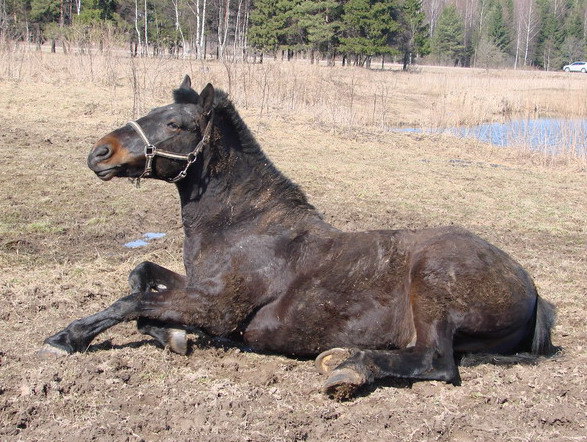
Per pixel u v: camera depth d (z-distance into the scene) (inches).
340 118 821.2
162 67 989.8
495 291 181.8
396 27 2122.3
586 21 3848.4
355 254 191.9
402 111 1051.3
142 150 194.1
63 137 560.4
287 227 198.8
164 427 155.6
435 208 437.4
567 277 305.7
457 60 3444.9
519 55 3609.7
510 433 161.8
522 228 406.0
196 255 199.8
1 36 1046.4
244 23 2053.4
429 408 171.2
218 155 199.5
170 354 199.8
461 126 939.3
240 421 160.7
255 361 201.0
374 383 185.5
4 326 215.6
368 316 187.8
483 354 203.3
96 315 191.0
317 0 2032.5
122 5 1952.5
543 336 200.7
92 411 162.2
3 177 423.8
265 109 803.4
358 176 520.7
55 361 185.0
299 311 191.0
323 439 156.6
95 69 932.0
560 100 1167.0
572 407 173.6
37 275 267.7
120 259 300.8
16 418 155.6
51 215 361.1
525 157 695.7
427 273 181.3
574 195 517.0
